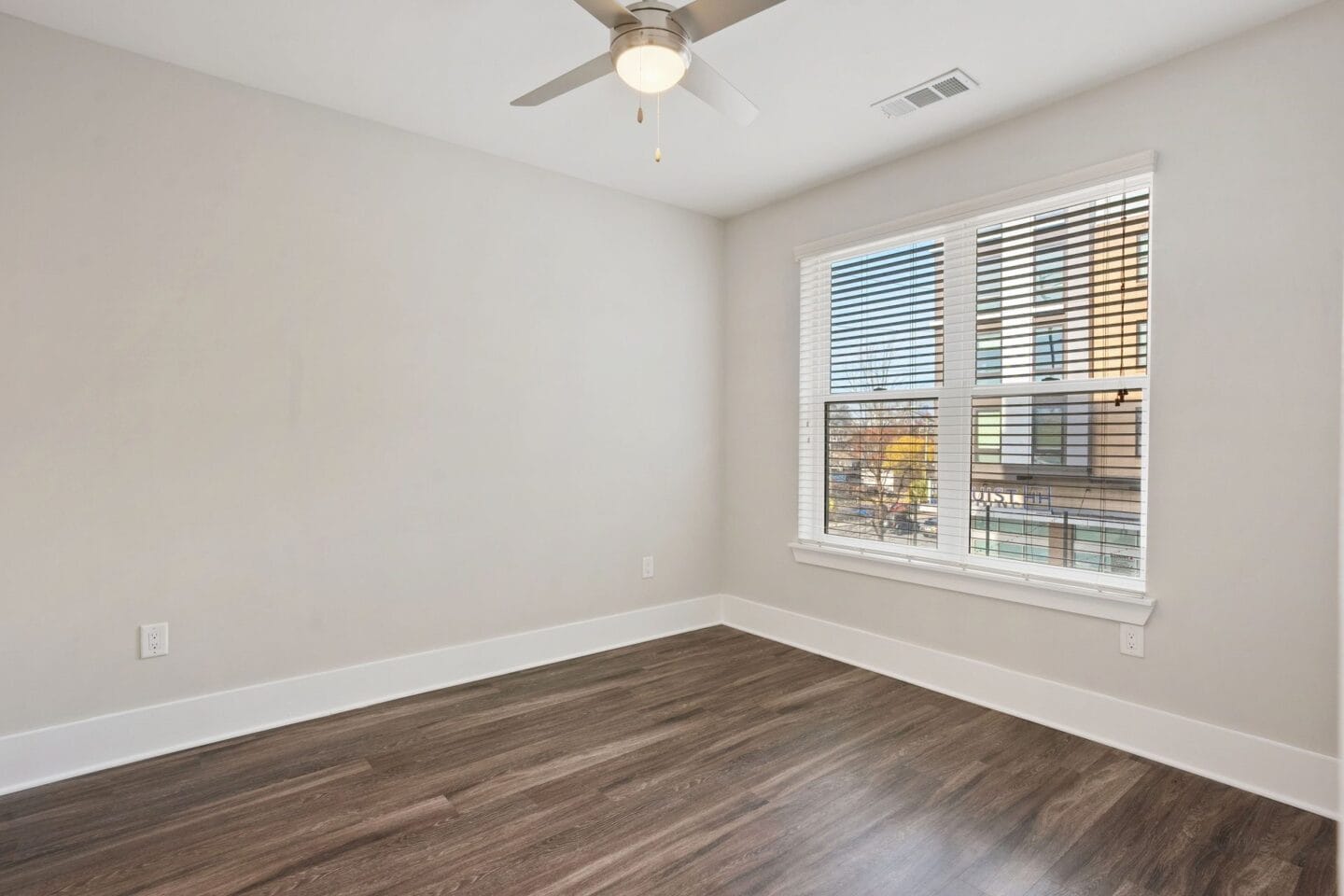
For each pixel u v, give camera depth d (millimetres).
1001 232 2986
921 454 3311
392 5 2158
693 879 1824
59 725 2338
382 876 1831
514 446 3406
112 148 2404
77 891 1764
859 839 2010
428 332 3123
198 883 1801
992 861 1914
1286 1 2127
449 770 2408
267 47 2404
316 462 2844
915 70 2520
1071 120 2707
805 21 2211
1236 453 2322
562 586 3600
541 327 3484
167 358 2516
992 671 2986
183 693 2566
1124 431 2633
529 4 2152
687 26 1854
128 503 2451
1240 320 2309
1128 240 2617
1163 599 2492
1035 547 2896
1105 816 2135
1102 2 2123
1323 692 2164
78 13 2213
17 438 2262
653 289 3928
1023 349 2920
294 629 2803
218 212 2609
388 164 3000
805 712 2926
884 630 3418
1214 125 2357
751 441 4113
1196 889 1793
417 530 3113
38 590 2305
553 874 1845
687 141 3145
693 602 4168
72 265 2340
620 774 2387
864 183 3477
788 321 3891
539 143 3176
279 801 2201
